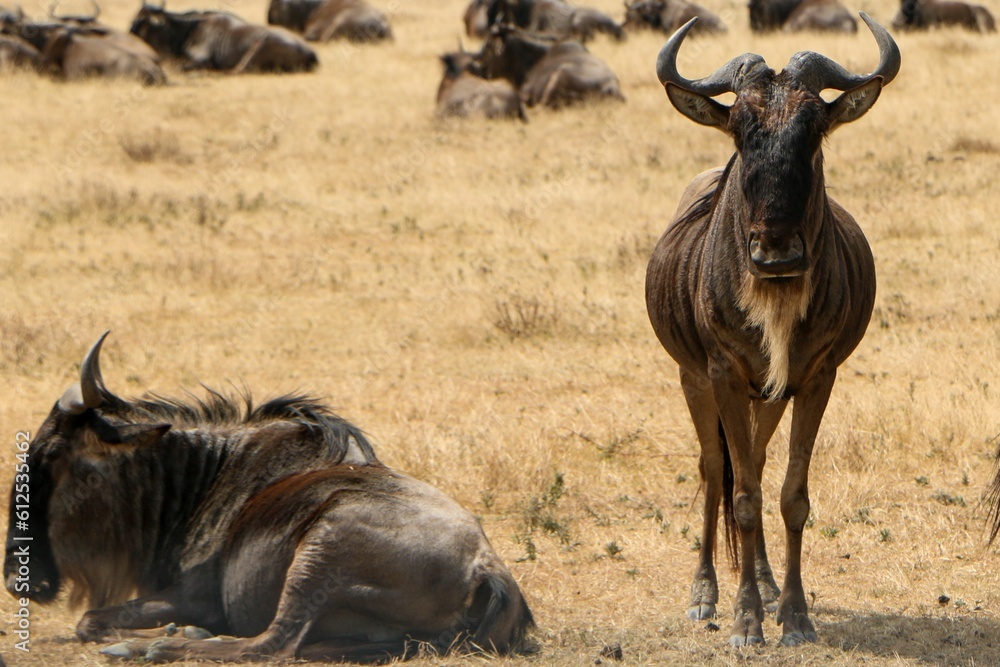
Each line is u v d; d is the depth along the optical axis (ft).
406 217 211.00
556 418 118.42
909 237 187.21
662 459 108.37
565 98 301.02
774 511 95.30
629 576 84.74
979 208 196.13
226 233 202.39
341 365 140.26
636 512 97.25
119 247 192.65
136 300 165.78
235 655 64.69
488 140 268.62
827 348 71.20
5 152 256.32
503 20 408.87
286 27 448.65
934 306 153.28
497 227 203.10
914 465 104.06
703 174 89.61
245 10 575.38
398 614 65.82
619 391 128.77
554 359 140.36
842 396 121.19
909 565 85.05
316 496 68.13
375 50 403.75
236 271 179.01
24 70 343.05
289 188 232.32
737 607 71.72
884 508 95.81
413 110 302.25
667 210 208.13
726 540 80.38
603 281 169.68
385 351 145.18
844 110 67.00
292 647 64.90
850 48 332.19
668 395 127.03
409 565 65.46
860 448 106.01
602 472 104.94
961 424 109.40
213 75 363.76
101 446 69.72
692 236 77.97
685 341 77.61
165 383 133.28
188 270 177.47
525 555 88.38
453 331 150.71
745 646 70.08
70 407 70.18
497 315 153.69
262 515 69.05
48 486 70.23
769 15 384.47
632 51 359.46
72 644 69.26
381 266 183.93
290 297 169.07
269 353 144.87
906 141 243.40
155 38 374.84
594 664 67.15
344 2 431.02
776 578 83.61
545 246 192.13
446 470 104.17
